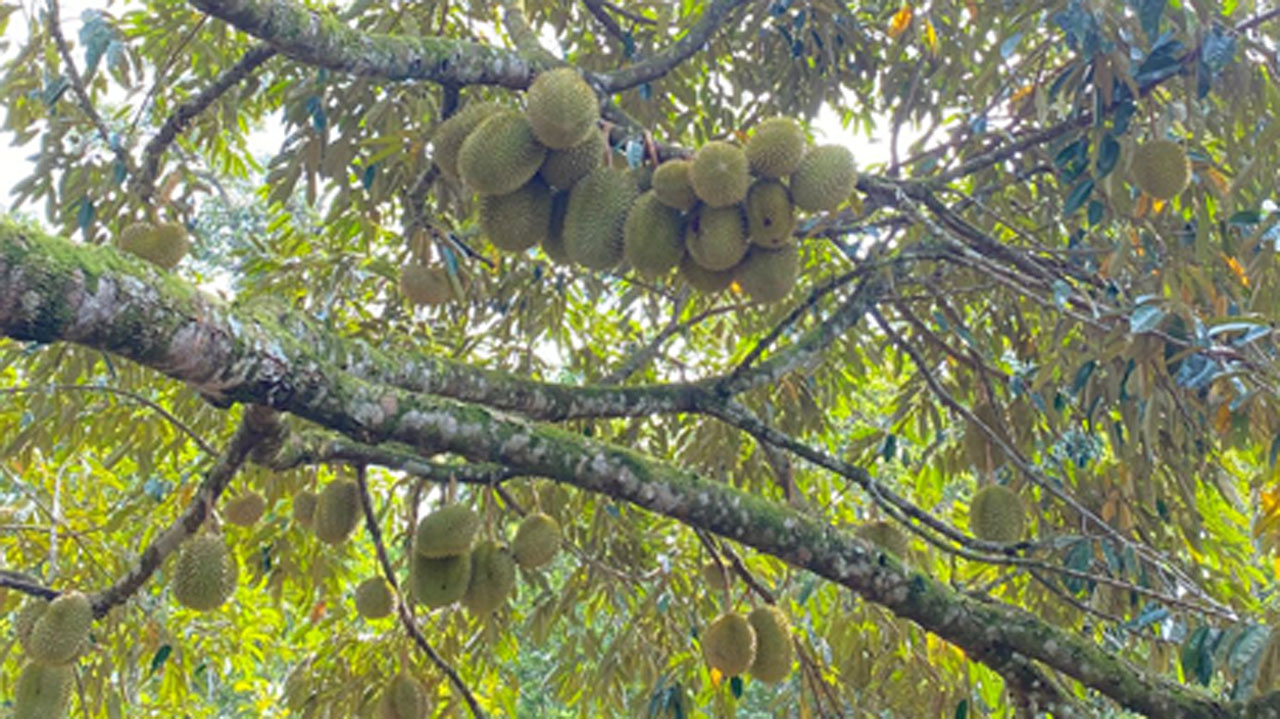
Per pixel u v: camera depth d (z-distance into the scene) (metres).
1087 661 3.04
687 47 3.80
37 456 5.31
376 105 3.73
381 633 5.23
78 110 4.19
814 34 4.76
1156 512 4.46
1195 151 3.22
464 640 5.18
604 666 4.99
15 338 1.76
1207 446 4.36
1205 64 2.82
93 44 3.30
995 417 3.83
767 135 2.99
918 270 4.44
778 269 3.19
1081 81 3.09
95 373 4.59
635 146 3.09
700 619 5.41
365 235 4.56
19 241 1.70
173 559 4.89
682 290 4.56
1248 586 4.77
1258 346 3.03
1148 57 2.85
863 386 5.81
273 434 2.59
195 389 2.12
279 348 2.19
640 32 4.89
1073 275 3.47
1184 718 3.01
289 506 4.84
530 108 2.88
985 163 3.53
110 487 6.15
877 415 6.54
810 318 5.21
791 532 2.96
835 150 3.06
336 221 4.79
